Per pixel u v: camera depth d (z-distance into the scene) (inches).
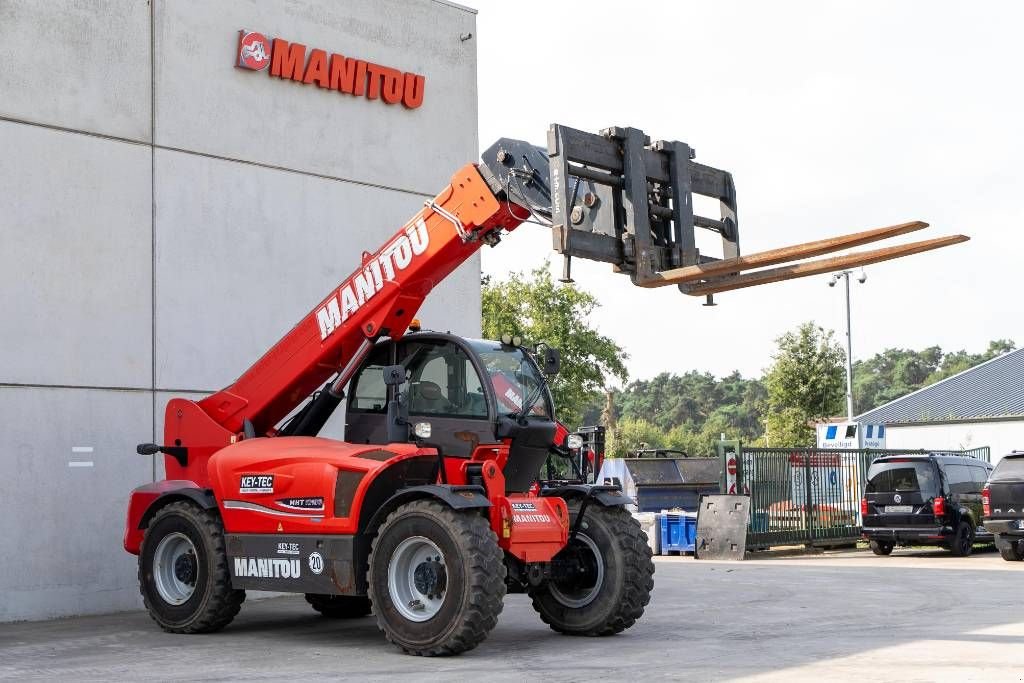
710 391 5979.3
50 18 485.1
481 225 378.3
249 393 430.9
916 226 275.7
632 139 330.0
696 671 311.1
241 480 395.5
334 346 411.8
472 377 386.6
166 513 418.0
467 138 641.0
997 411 1830.7
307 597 462.6
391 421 392.5
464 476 379.9
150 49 516.7
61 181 484.1
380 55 602.2
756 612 462.3
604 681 296.4
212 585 400.2
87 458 483.8
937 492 827.4
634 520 397.4
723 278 332.2
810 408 2174.0
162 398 510.3
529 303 2129.7
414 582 355.3
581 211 324.2
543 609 401.7
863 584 593.0
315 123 573.9
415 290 400.5
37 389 471.2
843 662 324.8
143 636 405.4
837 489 946.7
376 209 596.1
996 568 709.9
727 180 356.8
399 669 322.3
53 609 468.1
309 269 566.6
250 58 546.6
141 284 506.6
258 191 550.0
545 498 382.0
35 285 473.7
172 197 519.8
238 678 309.7
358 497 365.1
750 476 861.2
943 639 375.6
